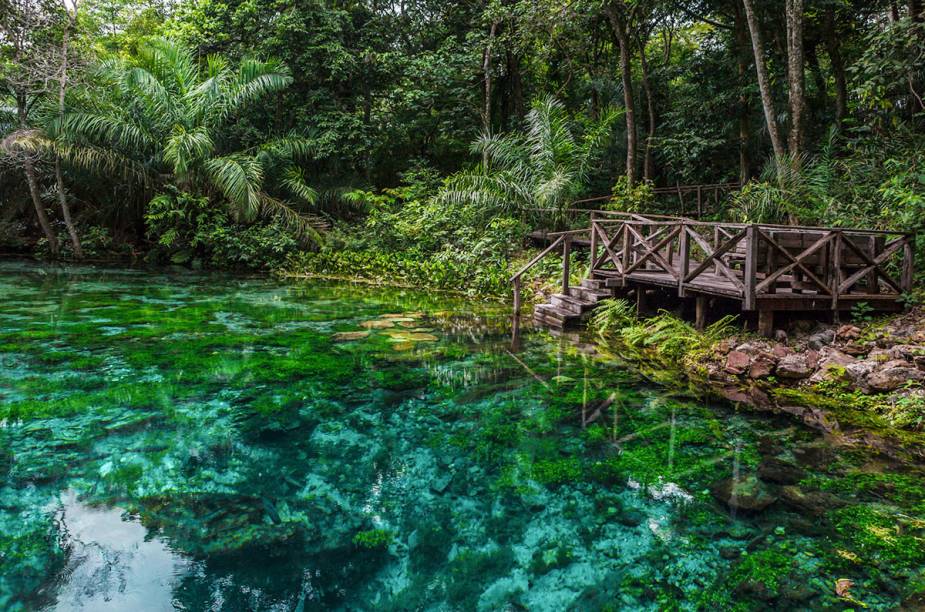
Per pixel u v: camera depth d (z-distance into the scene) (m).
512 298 11.02
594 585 2.54
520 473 3.64
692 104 14.27
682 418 4.57
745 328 6.43
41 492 3.28
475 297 11.41
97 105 14.95
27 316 8.18
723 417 4.58
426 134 19.41
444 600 2.43
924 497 3.28
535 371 5.96
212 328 7.81
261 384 5.36
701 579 2.58
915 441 4.06
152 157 15.30
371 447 4.02
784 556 2.74
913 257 6.00
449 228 14.05
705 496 3.33
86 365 5.80
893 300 5.96
